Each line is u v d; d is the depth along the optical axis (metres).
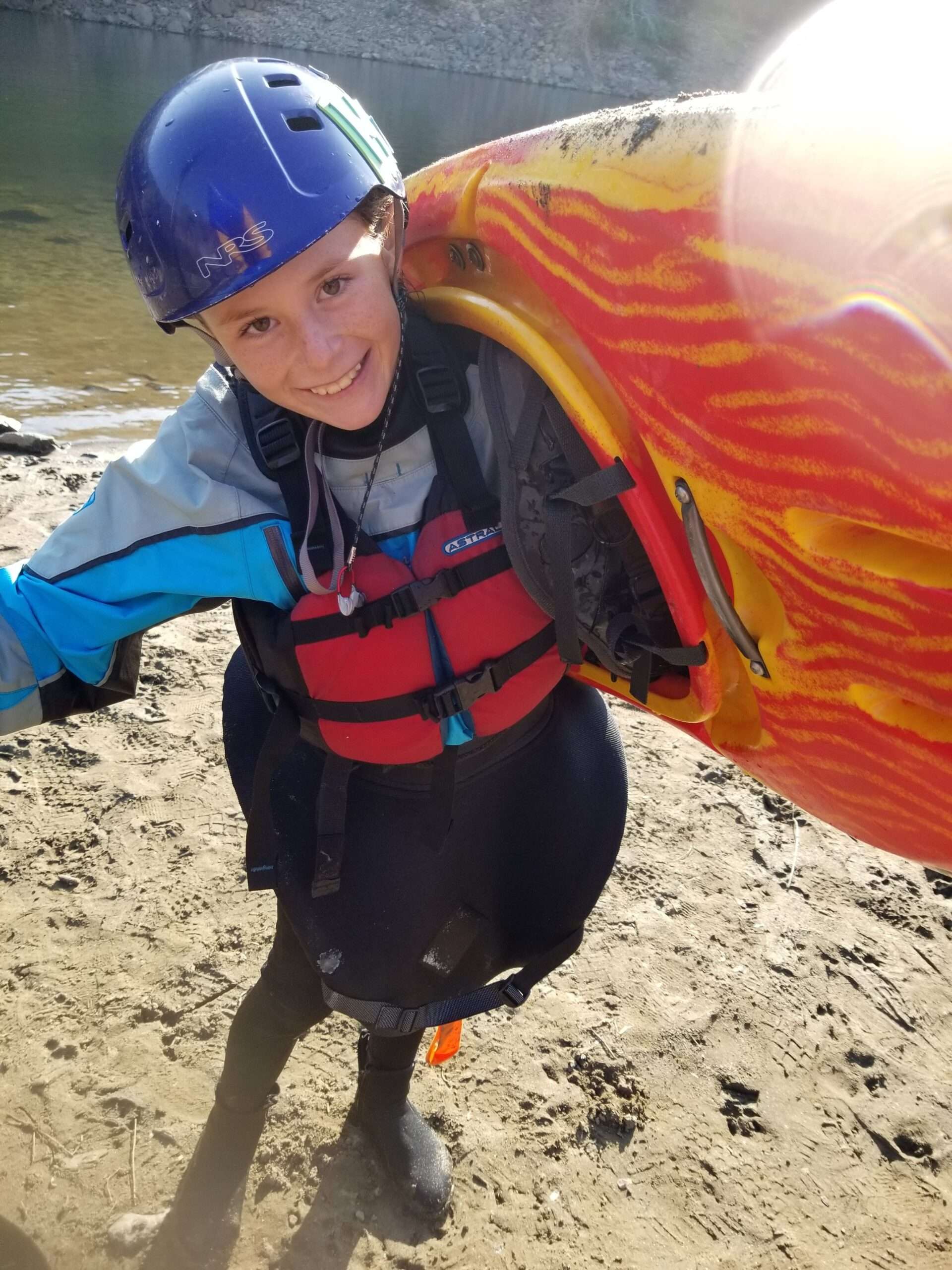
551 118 26.44
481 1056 2.15
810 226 0.75
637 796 2.90
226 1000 2.20
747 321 0.83
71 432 5.48
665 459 1.00
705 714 1.23
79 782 2.75
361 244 1.09
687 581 1.09
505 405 1.16
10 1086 2.02
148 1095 2.02
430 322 1.24
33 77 21.16
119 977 2.24
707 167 0.84
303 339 1.06
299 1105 2.04
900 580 0.84
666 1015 2.26
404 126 20.20
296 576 1.18
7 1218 1.81
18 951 2.28
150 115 1.11
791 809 2.89
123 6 34.78
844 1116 2.09
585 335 1.04
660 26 39.28
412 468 1.18
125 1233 1.78
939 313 0.69
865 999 2.33
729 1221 1.90
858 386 0.76
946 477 0.73
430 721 1.27
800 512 0.89
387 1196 1.90
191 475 1.18
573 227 1.01
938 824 1.01
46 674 1.25
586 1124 2.04
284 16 36.31
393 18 38.31
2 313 7.30
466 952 1.46
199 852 2.56
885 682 0.93
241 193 1.02
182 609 1.28
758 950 2.43
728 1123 2.06
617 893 2.56
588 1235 1.86
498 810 1.43
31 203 10.65
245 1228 1.84
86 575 1.21
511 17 38.41
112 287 8.23
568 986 2.31
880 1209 1.94
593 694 1.59
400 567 1.18
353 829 1.39
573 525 1.14
